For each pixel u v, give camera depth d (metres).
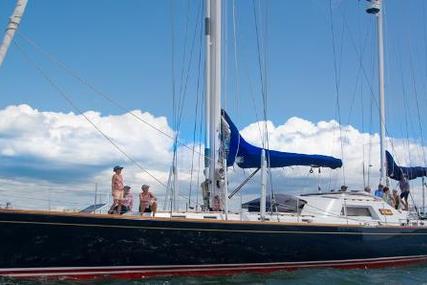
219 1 12.27
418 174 17.05
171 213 10.54
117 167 10.30
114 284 9.27
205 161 12.17
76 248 9.14
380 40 17.88
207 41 12.20
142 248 9.69
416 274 12.69
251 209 13.10
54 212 8.94
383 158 17.09
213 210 11.60
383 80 17.67
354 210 13.48
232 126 11.77
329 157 12.53
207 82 12.15
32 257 8.85
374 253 12.95
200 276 10.39
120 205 10.16
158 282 9.65
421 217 15.96
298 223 11.45
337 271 12.06
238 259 10.66
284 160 11.95
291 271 11.52
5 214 8.57
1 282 8.73
